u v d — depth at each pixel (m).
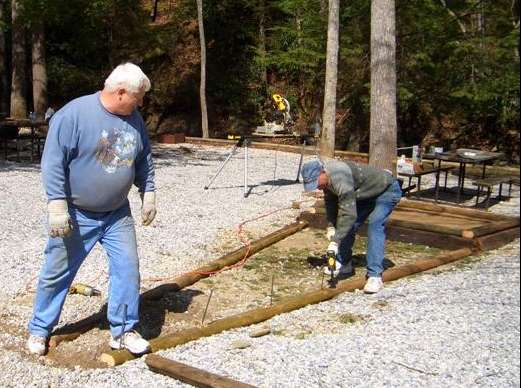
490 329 4.61
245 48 24.17
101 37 23.22
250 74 24.05
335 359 4.12
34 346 4.27
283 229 8.01
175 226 8.08
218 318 5.12
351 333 4.61
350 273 6.39
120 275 4.27
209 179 11.81
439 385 3.73
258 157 15.61
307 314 5.09
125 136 4.11
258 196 10.31
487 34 16.31
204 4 24.36
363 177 5.48
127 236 4.34
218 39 24.88
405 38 16.88
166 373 3.89
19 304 5.11
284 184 11.55
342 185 5.27
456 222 8.10
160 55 24.69
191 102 24.58
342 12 17.64
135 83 3.99
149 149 4.42
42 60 19.34
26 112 20.17
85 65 24.50
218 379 3.69
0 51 22.09
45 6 16.77
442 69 17.11
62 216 3.97
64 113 3.95
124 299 4.26
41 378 3.86
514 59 15.75
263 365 4.03
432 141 19.20
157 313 5.18
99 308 5.11
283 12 22.48
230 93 24.22
